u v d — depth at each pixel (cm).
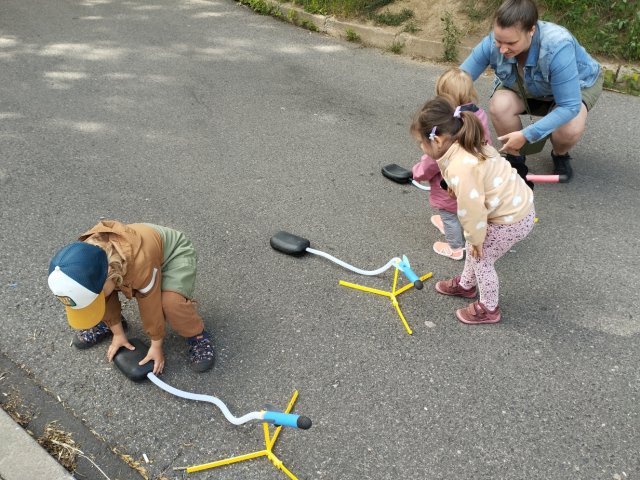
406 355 282
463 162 248
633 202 402
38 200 388
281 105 531
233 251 350
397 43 643
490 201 260
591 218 385
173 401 258
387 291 321
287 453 236
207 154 452
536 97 388
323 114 518
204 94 548
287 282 328
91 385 265
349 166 442
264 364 276
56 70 591
